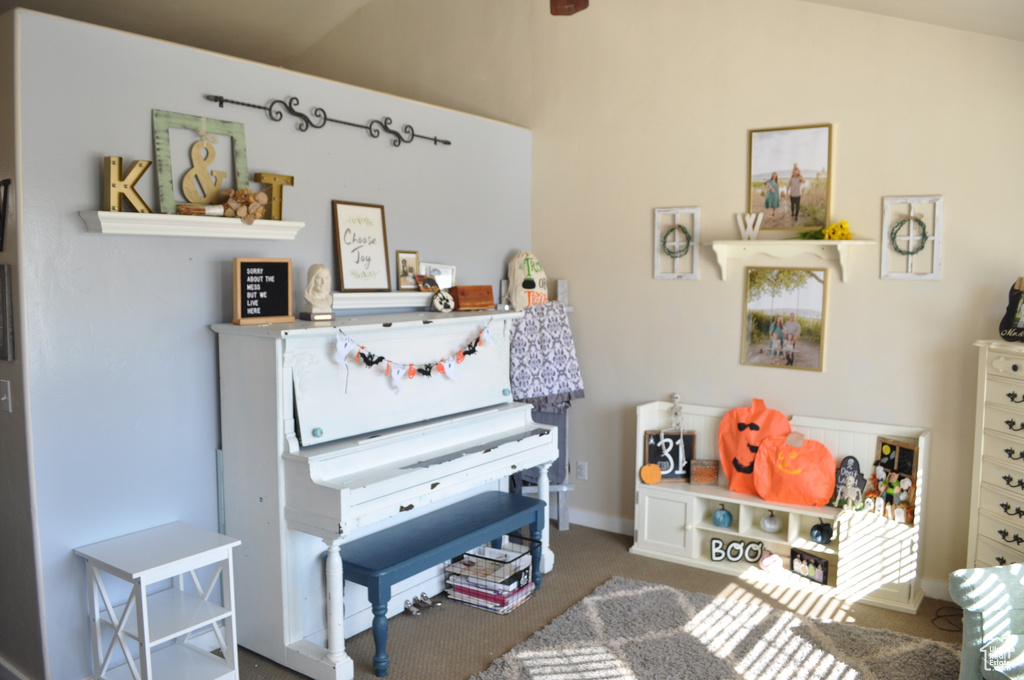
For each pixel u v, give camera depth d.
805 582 3.60
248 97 2.99
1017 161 3.22
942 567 3.48
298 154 3.19
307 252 3.26
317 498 2.68
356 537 3.16
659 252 4.18
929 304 3.46
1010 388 2.98
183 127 2.76
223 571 2.62
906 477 3.43
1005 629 2.29
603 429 4.46
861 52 3.53
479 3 4.60
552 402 4.24
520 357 4.18
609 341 4.41
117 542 2.64
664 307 4.20
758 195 3.86
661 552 4.00
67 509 2.57
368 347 3.01
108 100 2.57
